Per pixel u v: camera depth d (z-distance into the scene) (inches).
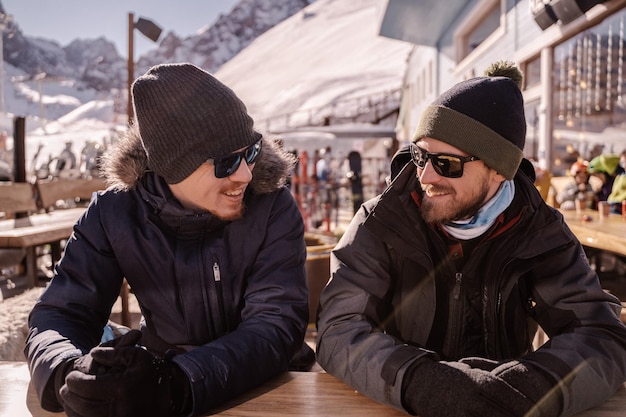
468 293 56.1
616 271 174.6
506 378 40.1
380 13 554.6
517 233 52.7
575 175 193.6
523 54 307.1
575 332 47.9
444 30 553.0
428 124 50.9
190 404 41.4
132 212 57.5
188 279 55.9
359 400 44.1
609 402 44.1
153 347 59.4
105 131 1526.8
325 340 51.1
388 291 56.7
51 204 208.2
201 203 53.7
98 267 57.0
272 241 56.6
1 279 164.7
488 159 49.6
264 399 44.4
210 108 50.6
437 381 40.2
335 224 410.9
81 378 38.4
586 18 226.4
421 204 53.6
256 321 52.0
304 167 409.1
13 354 82.0
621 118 243.8
